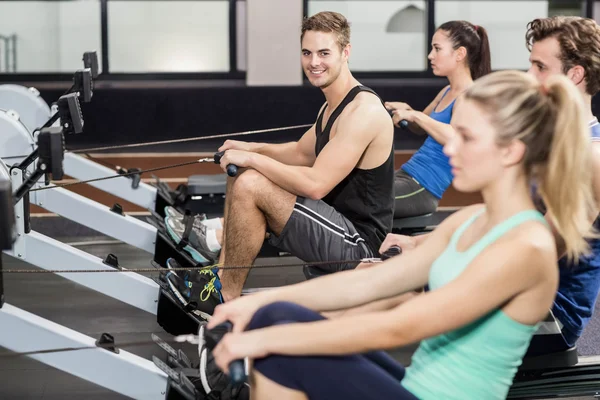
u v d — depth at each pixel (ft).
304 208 9.32
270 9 24.12
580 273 7.79
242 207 9.32
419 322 5.07
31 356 8.00
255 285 13.20
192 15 25.89
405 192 12.17
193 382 8.03
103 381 8.02
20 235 10.34
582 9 26.76
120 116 23.79
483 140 5.13
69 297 12.69
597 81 7.27
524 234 5.10
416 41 26.40
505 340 5.24
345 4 25.94
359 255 9.50
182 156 22.67
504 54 27.02
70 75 26.20
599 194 6.91
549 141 5.16
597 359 8.03
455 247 5.56
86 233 16.70
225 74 26.09
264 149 11.32
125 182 14.17
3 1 25.93
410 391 5.52
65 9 26.11
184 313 10.00
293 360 5.30
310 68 9.62
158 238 12.17
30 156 10.05
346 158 9.27
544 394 8.02
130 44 25.94
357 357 5.43
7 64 26.30
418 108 24.79
